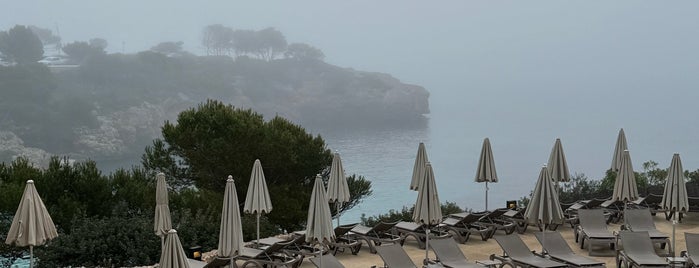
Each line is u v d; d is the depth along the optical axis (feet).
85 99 406.41
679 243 58.54
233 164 85.30
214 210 71.20
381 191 267.18
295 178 91.76
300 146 91.04
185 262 35.32
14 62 416.26
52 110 389.60
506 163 432.25
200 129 85.92
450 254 49.37
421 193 49.21
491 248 57.98
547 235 51.19
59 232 65.31
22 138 373.81
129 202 72.95
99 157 401.49
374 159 407.44
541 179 49.49
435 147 509.76
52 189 70.90
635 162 407.85
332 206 95.20
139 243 58.08
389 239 57.11
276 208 85.25
